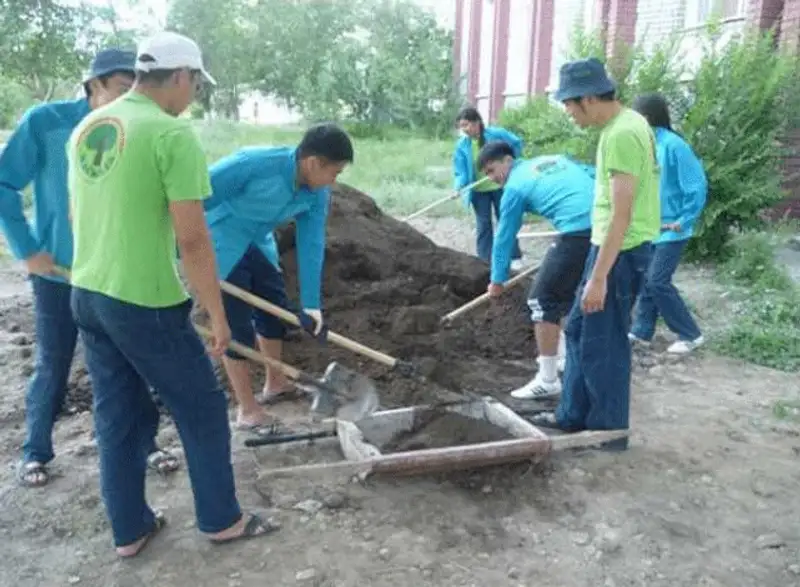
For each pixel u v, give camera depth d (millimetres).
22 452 4238
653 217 4273
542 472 4129
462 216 14008
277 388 4992
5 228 3520
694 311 7410
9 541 3451
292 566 3277
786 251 10336
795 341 6363
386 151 24953
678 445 4516
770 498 3963
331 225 7102
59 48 18438
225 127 30266
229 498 3361
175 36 3025
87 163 2977
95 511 3666
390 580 3209
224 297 4348
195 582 3178
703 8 14805
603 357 4289
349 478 3951
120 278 2936
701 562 3414
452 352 5898
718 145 9680
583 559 3402
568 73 4121
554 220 4984
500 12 25141
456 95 33469
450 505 3773
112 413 3207
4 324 6547
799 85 9891
